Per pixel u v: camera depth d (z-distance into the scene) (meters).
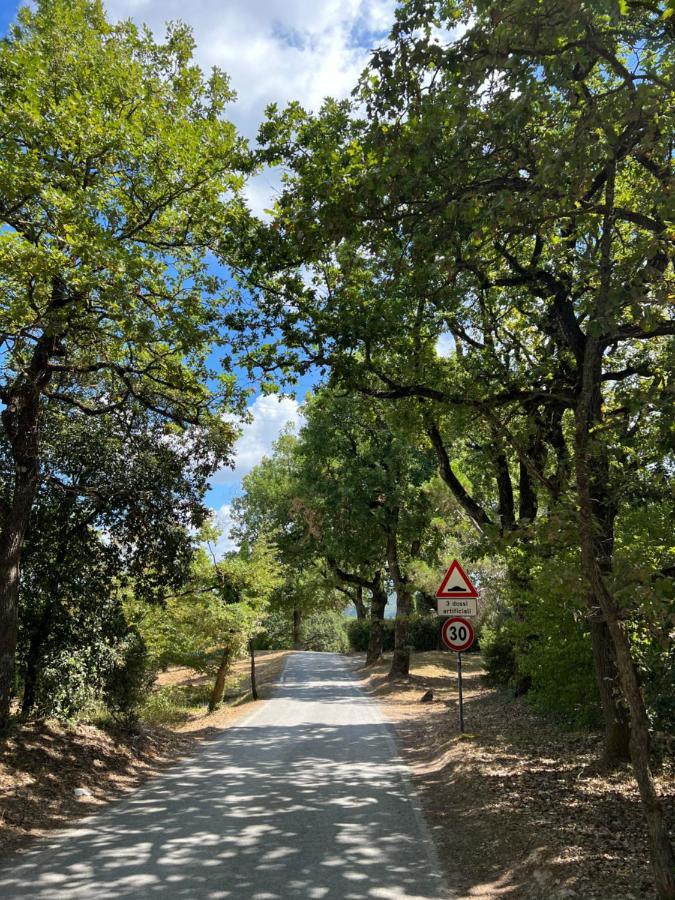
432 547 27.31
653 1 6.20
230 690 28.38
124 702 13.67
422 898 5.21
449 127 7.96
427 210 8.08
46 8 10.88
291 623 69.94
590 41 6.28
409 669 30.78
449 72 7.25
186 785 9.77
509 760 10.07
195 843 6.72
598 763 9.16
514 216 7.00
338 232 8.30
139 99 11.19
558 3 6.04
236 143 11.41
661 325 6.99
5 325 9.25
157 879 5.63
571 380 9.88
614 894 4.75
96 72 10.77
